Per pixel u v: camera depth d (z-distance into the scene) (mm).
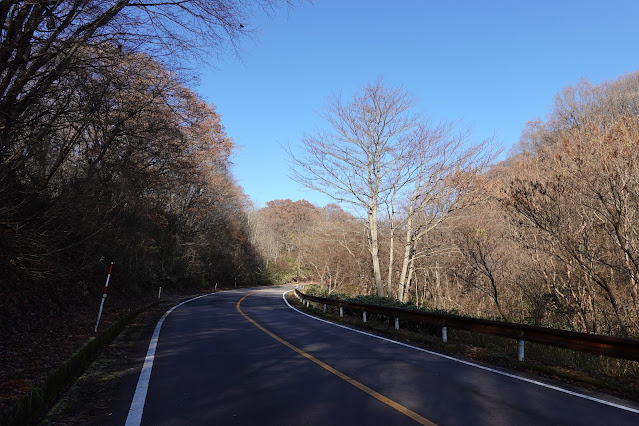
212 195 34906
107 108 11438
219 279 46125
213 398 5160
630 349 5840
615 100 15922
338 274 40781
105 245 15875
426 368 7043
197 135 20875
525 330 7574
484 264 14891
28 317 8695
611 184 10180
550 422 4457
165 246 30188
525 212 12102
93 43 9445
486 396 5387
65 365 6035
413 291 30281
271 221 87438
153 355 7930
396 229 25984
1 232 8359
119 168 16328
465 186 19156
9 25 8148
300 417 4484
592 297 11852
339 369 6801
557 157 11695
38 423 4293
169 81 13352
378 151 23141
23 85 8688
